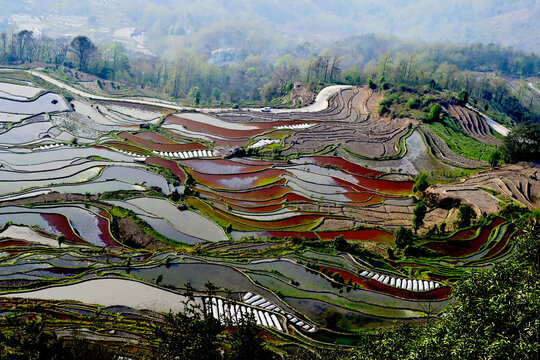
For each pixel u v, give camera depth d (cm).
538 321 2928
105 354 4994
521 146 12119
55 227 8394
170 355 3956
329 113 16825
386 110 16475
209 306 5962
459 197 9888
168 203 9662
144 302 6200
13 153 11725
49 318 5712
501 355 2888
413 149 13538
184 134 14212
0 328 5162
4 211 8788
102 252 7544
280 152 12975
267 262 7488
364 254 7981
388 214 9838
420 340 3503
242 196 10469
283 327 5994
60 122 14062
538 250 3909
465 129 15388
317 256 7794
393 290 6938
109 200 9538
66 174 10719
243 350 4153
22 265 6944
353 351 4606
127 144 12900
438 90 19875
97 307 5997
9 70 17400
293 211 9788
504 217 9012
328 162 12525
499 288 3481
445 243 8344
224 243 8225
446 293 6906
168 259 7250
